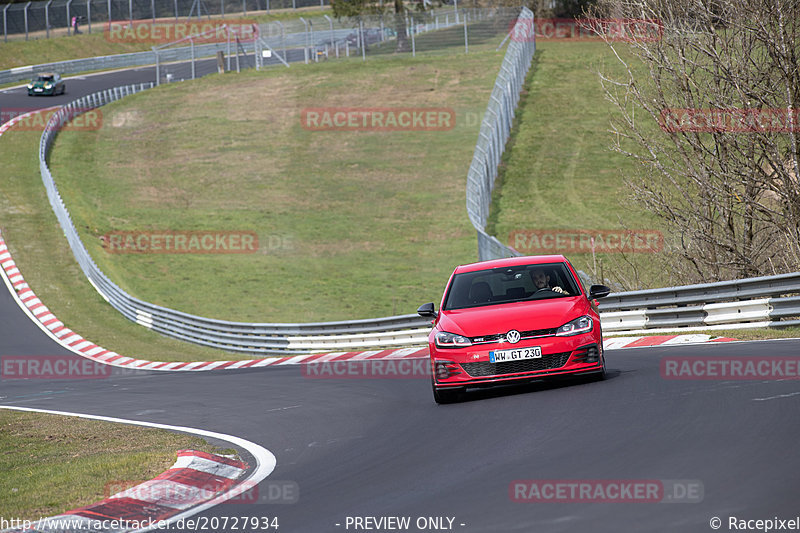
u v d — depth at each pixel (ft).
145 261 506.07
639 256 281.54
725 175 237.86
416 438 104.06
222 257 509.76
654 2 246.47
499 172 572.51
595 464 77.61
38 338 380.78
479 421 107.65
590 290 130.11
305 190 623.77
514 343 119.75
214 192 632.38
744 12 231.91
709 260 248.73
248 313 422.00
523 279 133.69
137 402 188.55
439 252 498.28
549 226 477.77
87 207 597.93
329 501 78.28
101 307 431.84
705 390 107.96
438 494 74.90
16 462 122.93
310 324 303.89
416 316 273.95
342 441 110.93
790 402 94.27
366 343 289.12
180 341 367.66
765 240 242.78
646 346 180.34
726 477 68.39
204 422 144.77
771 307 180.04
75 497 91.30
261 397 174.50
